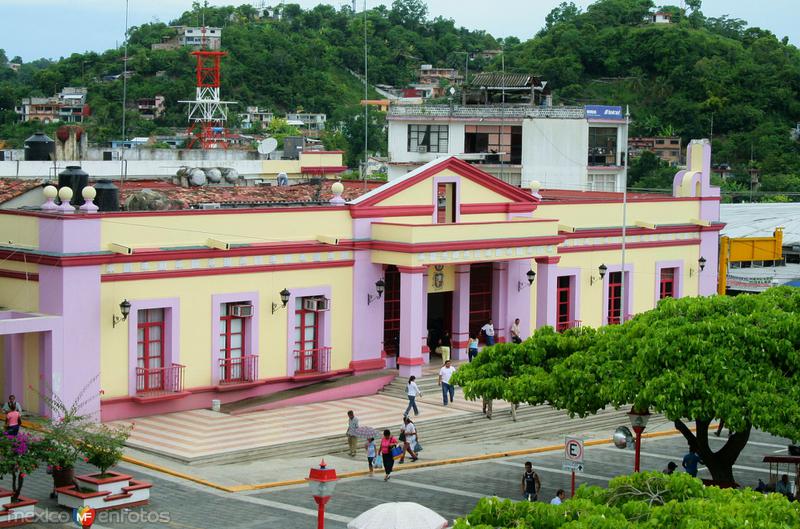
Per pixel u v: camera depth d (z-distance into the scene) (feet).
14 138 420.77
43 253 119.34
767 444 135.74
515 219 158.71
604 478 115.34
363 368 145.18
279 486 106.11
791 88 433.07
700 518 60.59
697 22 529.45
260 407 131.44
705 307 101.81
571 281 167.94
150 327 127.65
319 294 141.18
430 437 126.72
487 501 65.36
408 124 311.06
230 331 134.10
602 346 103.96
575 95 451.12
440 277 152.66
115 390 123.85
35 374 120.26
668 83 449.06
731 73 439.63
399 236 142.41
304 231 139.64
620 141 309.22
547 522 62.85
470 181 155.02
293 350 139.23
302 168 219.41
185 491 102.63
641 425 101.35
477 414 134.00
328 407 134.31
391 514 72.79
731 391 93.25
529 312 160.76
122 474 97.91
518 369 106.73
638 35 466.70
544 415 137.69
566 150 301.63
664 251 179.32
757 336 95.30
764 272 228.02
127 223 123.95
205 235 130.62
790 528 60.34
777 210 266.36
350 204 143.33
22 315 119.55
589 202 169.68
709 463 105.60
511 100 328.90
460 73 615.57
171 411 128.47
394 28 626.64
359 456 118.73
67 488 95.20
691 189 183.52
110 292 122.62
